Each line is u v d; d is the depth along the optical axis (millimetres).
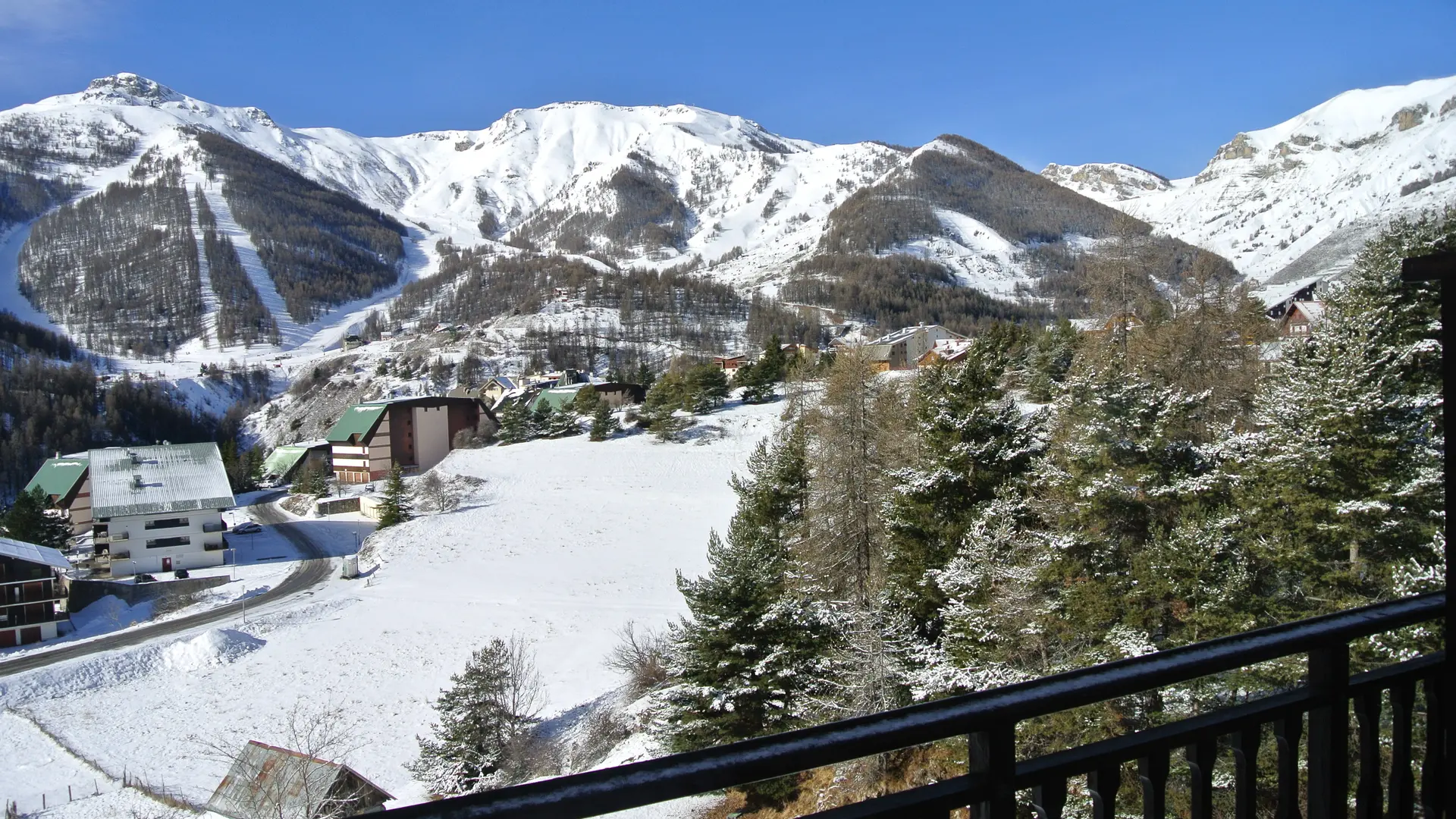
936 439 18312
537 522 49469
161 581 46594
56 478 69625
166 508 50406
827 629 16750
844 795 13281
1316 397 13602
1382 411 13211
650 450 62906
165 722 27062
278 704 27750
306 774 16703
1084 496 14688
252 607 39875
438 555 44688
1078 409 16906
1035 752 11398
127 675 31047
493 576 40500
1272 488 13570
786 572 21234
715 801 14742
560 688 26750
